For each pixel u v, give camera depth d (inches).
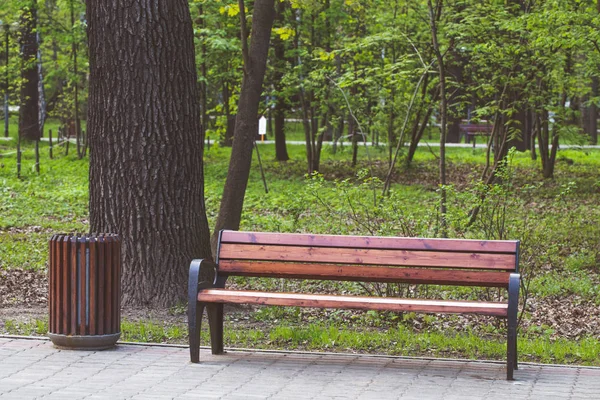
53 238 305.3
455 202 482.6
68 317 303.1
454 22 816.3
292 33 596.4
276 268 309.3
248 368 283.4
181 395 245.8
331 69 1102.4
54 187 1021.8
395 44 973.8
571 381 272.1
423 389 257.4
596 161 1369.3
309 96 1227.2
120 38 394.0
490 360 305.9
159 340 343.9
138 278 401.7
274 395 247.4
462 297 462.6
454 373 281.1
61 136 1697.8
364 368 286.0
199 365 286.8
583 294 508.1
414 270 299.1
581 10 745.0
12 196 929.5
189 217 408.2
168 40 398.3
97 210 405.7
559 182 1090.7
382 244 300.0
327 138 1653.5
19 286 478.6
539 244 574.9
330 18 1100.5
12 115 1948.8
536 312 453.4
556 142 1122.7
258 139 1877.5
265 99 1337.4
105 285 306.0
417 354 333.7
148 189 399.9
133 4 394.0
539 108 959.0
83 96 1620.3
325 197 881.5
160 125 399.2
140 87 396.5
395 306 277.7
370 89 1074.1
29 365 280.7
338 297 288.2
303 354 308.7
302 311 423.2
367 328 391.2
